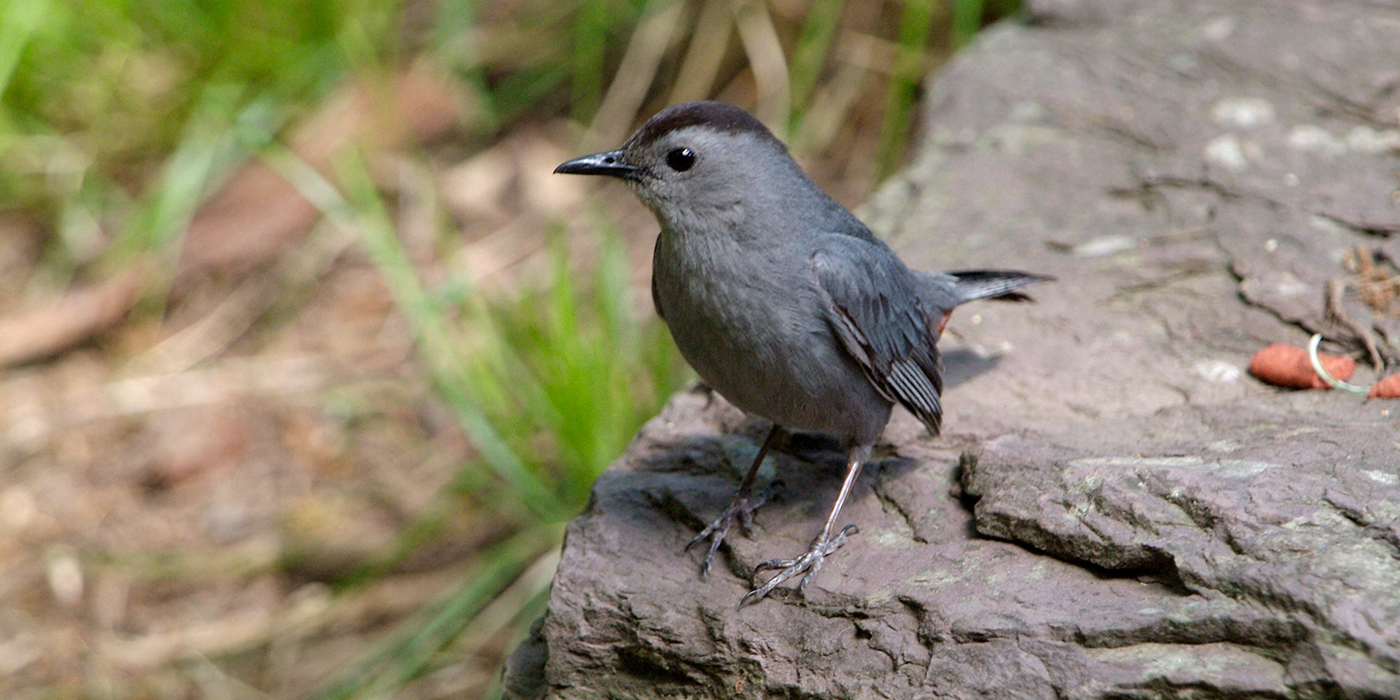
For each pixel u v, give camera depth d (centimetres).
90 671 1095
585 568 700
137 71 1433
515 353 1155
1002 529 654
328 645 1111
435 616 1113
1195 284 891
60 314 1368
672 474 779
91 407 1311
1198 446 684
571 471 1076
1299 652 525
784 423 722
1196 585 570
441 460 1257
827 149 1469
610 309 1127
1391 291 838
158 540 1200
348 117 1468
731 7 1527
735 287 675
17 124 1435
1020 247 954
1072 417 777
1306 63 1110
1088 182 1020
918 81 1459
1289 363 774
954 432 774
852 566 671
